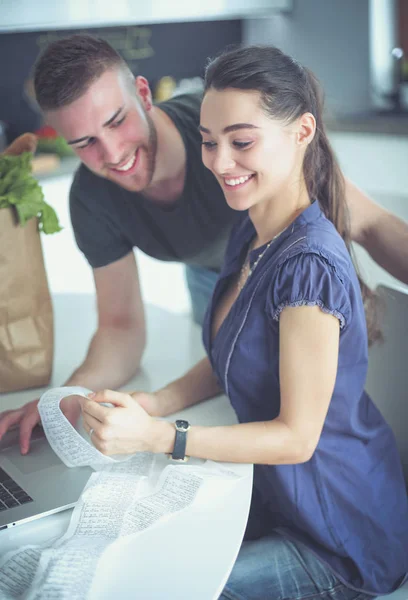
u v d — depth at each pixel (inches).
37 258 55.7
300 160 46.3
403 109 140.0
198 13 106.7
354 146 134.1
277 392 47.1
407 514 50.8
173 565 35.6
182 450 43.5
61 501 41.2
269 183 44.6
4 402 54.9
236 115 42.6
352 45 143.0
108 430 42.2
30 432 47.9
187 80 147.9
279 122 43.3
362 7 139.9
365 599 47.0
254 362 46.6
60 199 121.4
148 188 59.3
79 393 43.7
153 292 131.6
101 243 62.1
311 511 47.0
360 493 48.4
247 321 46.1
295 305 43.3
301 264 43.8
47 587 33.6
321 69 148.0
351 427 48.4
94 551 35.8
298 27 148.5
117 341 60.4
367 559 47.5
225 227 63.4
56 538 38.1
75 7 86.7
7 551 37.6
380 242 59.1
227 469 43.3
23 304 54.9
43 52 52.9
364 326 46.6
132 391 56.4
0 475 44.1
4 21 78.1
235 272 52.8
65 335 66.8
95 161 55.1
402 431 56.4
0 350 54.7
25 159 56.5
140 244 63.2
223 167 44.0
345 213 49.1
